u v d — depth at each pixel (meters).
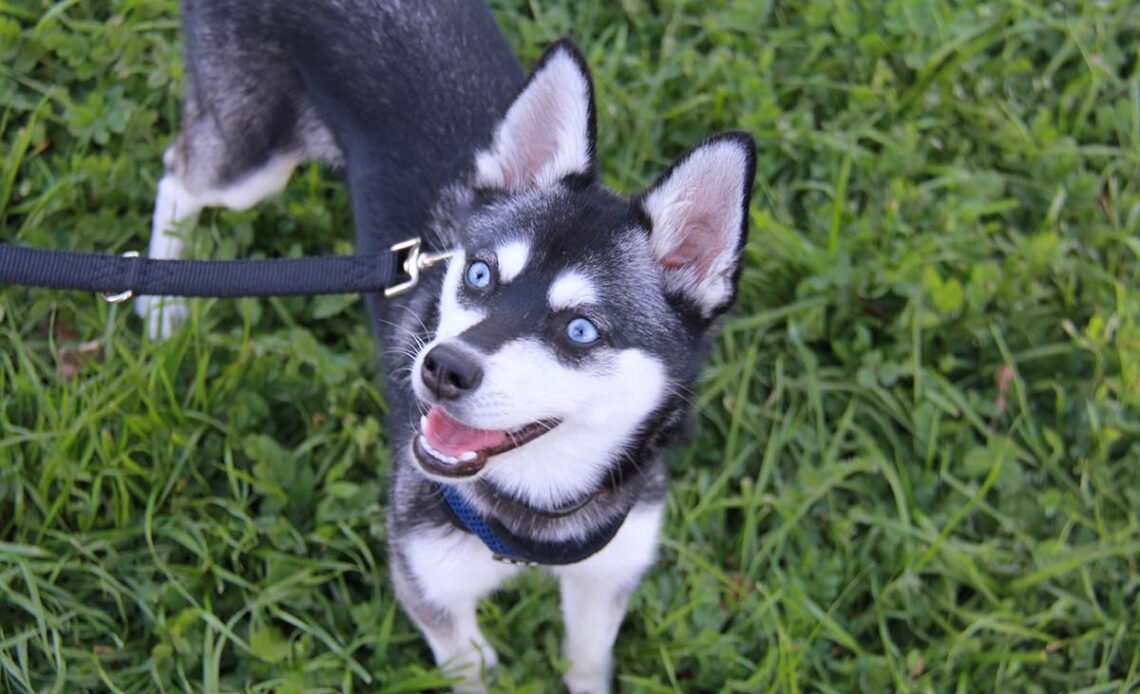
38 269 0.82
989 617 1.00
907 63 1.17
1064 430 1.07
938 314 1.07
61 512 0.97
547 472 0.85
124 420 0.98
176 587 0.96
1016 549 1.03
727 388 1.06
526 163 0.87
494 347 0.80
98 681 0.94
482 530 0.87
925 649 1.01
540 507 0.86
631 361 0.82
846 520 1.03
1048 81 1.19
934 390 1.06
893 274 1.07
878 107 1.16
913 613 1.01
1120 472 1.06
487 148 0.88
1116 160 1.15
